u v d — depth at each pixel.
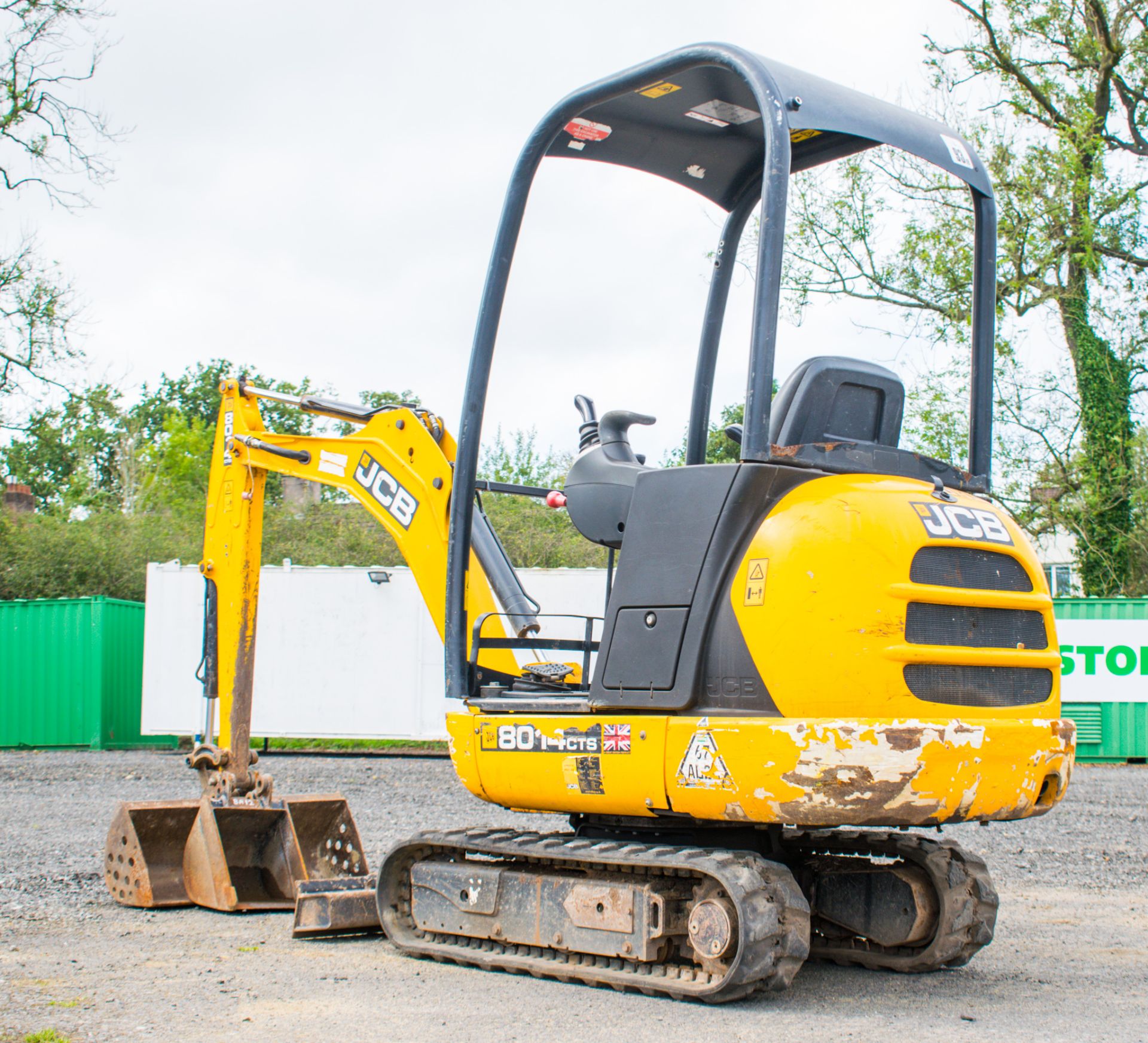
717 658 4.59
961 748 4.29
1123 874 8.27
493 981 4.95
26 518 30.19
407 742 20.83
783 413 4.89
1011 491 23.22
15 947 5.61
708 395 6.07
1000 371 22.64
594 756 4.87
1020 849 9.41
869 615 4.34
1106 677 17.67
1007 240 22.25
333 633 17.88
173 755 18.33
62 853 8.62
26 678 19.98
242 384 7.10
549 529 25.20
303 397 6.79
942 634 4.50
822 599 4.37
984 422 5.29
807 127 4.54
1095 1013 4.55
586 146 5.65
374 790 13.00
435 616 6.00
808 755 4.24
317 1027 4.21
